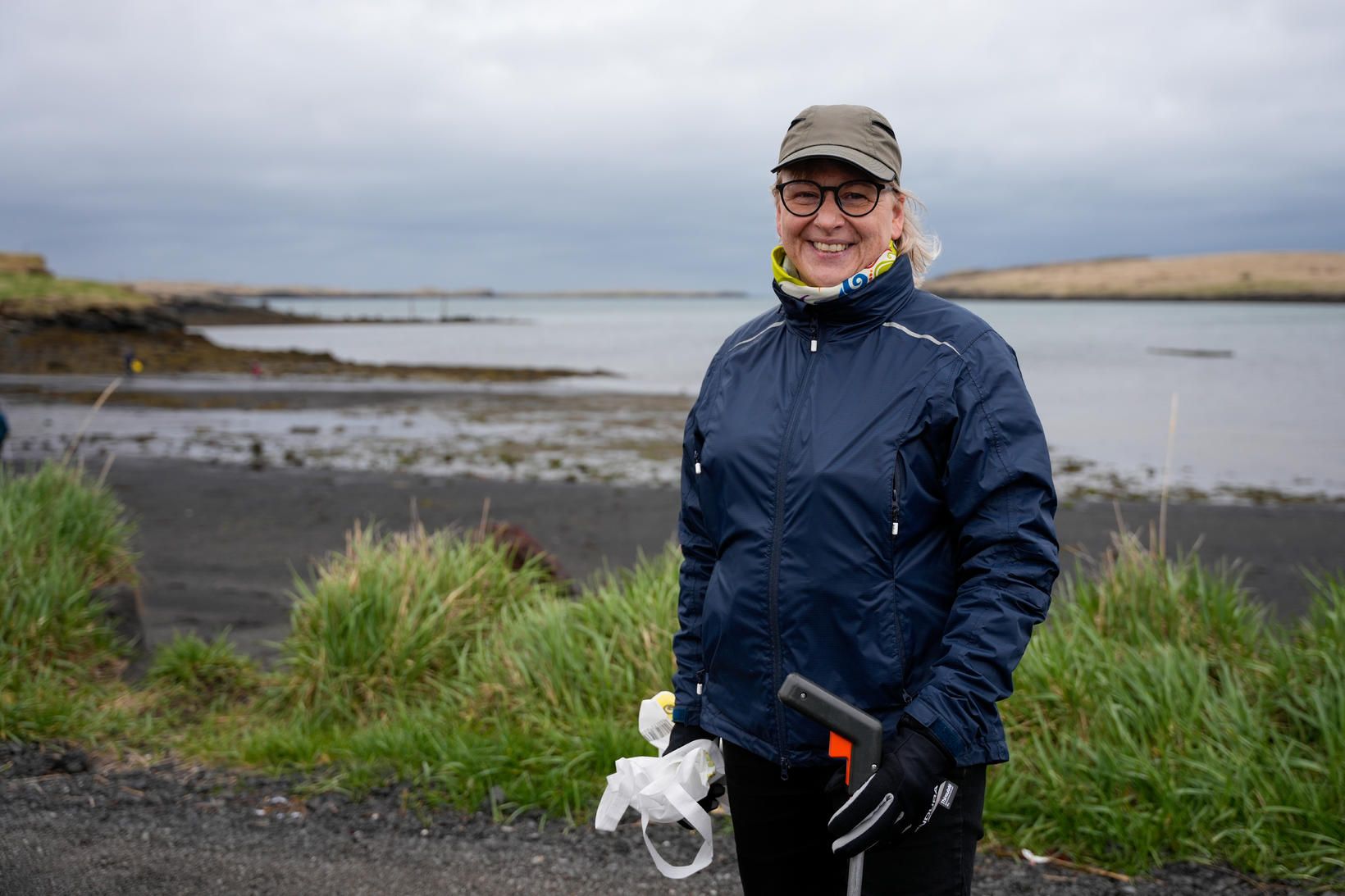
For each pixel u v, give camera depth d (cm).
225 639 566
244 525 1085
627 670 443
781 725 196
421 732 414
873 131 201
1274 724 391
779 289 205
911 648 189
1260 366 4353
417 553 575
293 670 509
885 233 207
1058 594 513
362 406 2558
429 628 505
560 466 1558
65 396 2631
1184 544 1050
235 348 4597
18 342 4156
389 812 363
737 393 210
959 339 191
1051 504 185
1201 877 317
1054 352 5469
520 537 645
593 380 3662
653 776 211
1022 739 390
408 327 12975
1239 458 1756
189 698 501
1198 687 392
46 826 342
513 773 385
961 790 188
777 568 193
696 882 316
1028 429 184
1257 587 872
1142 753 368
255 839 339
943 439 189
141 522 1085
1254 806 338
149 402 2547
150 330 4841
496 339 8688
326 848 334
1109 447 1923
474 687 459
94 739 425
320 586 527
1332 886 308
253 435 1933
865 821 170
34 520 599
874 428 190
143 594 783
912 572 189
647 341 8112
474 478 1438
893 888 187
